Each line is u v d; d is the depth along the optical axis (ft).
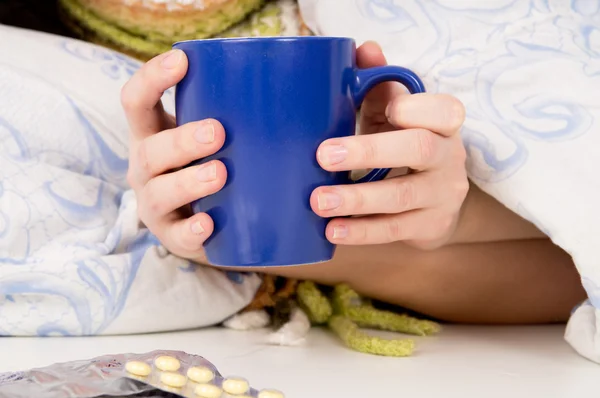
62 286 2.53
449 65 2.61
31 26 3.35
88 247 2.61
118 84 2.87
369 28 2.73
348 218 2.33
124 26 3.00
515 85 2.54
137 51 3.06
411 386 2.18
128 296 2.56
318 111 2.13
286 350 2.45
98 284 2.54
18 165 2.66
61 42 2.91
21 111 2.74
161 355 2.04
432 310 2.81
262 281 2.73
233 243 2.18
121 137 2.84
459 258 2.73
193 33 2.99
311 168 2.15
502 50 2.59
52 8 3.34
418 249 2.70
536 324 2.84
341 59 2.15
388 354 2.41
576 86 2.50
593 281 2.40
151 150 2.26
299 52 2.10
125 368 1.93
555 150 2.46
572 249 2.42
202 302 2.63
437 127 2.28
